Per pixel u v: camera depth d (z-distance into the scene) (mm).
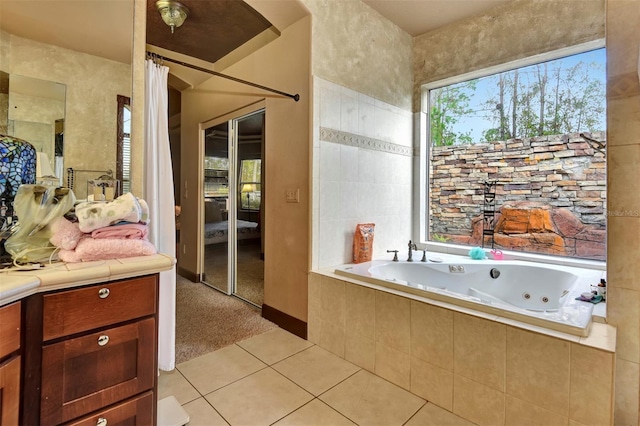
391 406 1676
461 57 3059
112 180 1652
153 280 1194
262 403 1686
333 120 2568
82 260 1149
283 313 2637
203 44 3150
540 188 2730
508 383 1468
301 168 2494
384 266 2582
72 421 1020
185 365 2051
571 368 1309
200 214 3873
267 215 2811
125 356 1131
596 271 2346
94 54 1610
